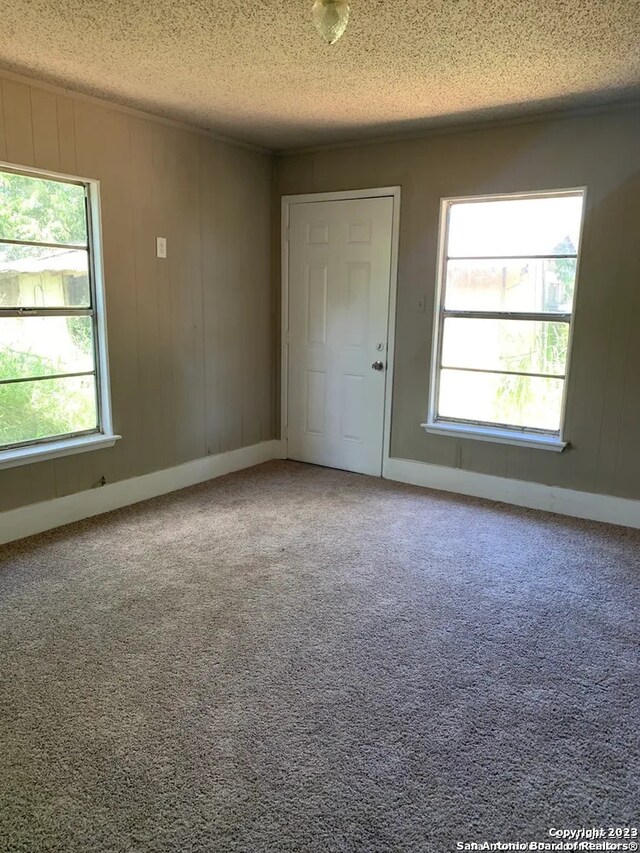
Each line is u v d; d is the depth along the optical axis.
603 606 2.76
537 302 3.87
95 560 3.14
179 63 2.86
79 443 3.60
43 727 1.95
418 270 4.21
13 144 3.08
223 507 3.95
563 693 2.16
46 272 3.38
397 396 4.45
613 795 1.72
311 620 2.61
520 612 2.70
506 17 2.33
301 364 4.89
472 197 3.93
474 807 1.67
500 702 2.10
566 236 3.71
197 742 1.89
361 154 4.31
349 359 4.62
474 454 4.20
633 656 2.39
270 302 4.91
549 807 1.68
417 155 4.09
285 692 2.14
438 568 3.11
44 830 1.58
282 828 1.60
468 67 2.87
